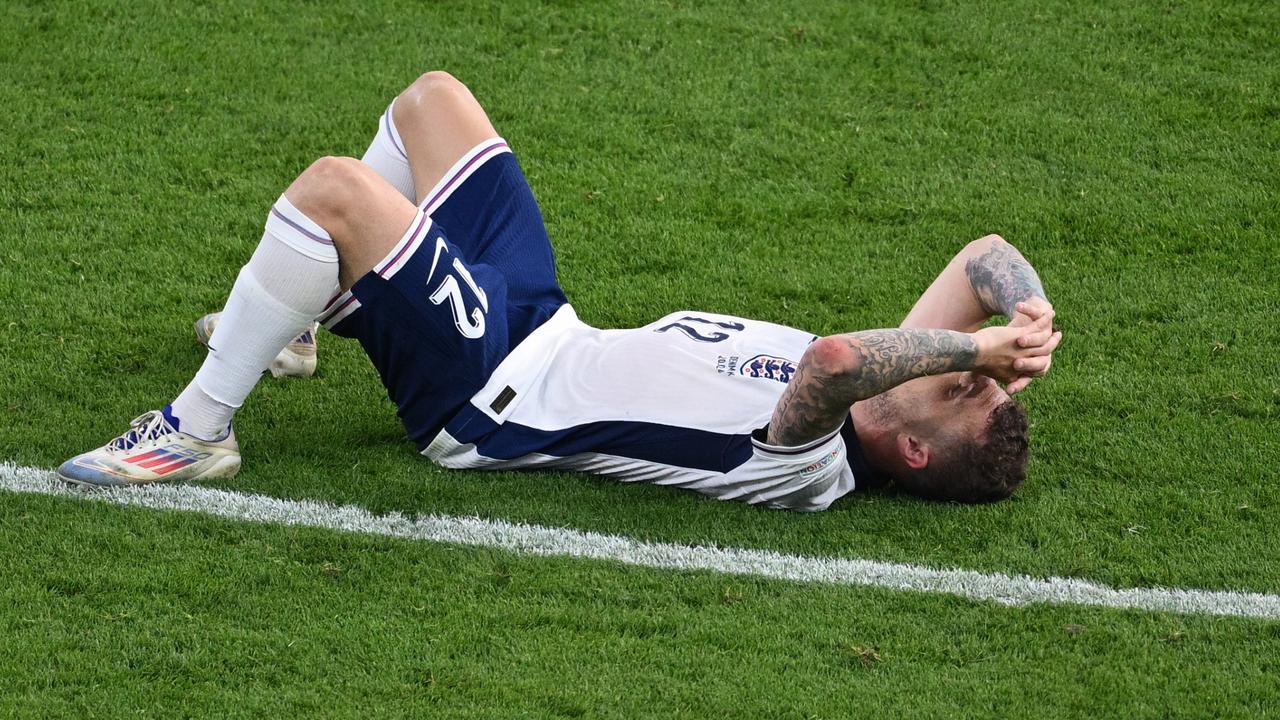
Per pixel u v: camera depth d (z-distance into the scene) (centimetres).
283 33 2191
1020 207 1884
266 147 1916
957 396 1268
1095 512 1307
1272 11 2345
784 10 2334
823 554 1228
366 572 1159
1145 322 1650
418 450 1348
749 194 1894
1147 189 1927
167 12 2219
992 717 1035
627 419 1265
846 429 1293
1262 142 2034
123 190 1800
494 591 1148
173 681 1022
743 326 1310
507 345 1273
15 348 1469
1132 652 1117
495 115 2028
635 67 2164
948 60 2219
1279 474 1370
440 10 2280
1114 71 2198
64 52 2092
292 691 1019
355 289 1198
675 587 1169
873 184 1928
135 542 1173
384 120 1366
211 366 1234
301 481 1283
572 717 1011
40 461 1282
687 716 1016
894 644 1114
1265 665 1112
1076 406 1481
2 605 1085
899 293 1708
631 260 1744
